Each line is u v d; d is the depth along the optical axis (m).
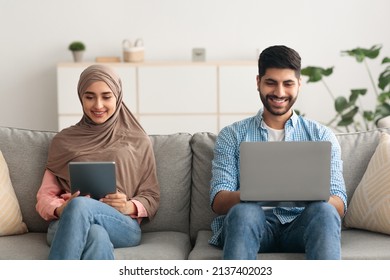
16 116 6.11
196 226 2.89
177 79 5.70
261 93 2.72
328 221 2.35
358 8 5.97
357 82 6.04
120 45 6.05
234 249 2.33
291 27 6.00
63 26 6.04
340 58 6.02
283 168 2.42
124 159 2.84
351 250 2.48
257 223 2.38
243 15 6.00
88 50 6.05
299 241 2.51
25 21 6.03
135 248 2.62
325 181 2.42
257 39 6.02
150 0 6.00
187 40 6.03
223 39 6.02
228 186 2.69
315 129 2.79
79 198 2.43
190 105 5.72
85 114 2.93
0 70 6.07
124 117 2.98
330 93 6.04
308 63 6.03
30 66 6.07
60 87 5.68
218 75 5.69
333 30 6.00
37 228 2.91
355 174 2.88
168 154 2.96
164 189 2.91
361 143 2.93
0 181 2.82
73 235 2.35
